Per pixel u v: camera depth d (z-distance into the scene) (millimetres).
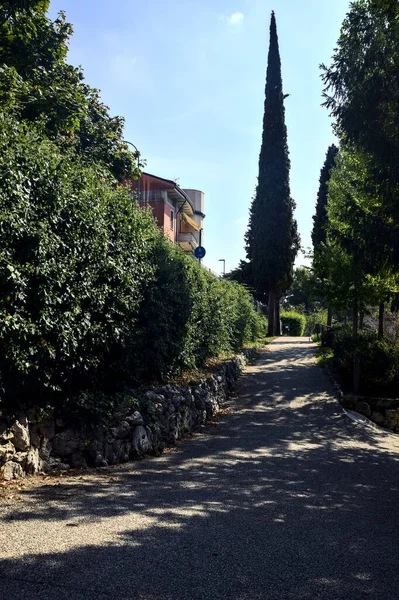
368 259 12516
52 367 7086
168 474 7742
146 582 4070
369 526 5918
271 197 36188
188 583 4105
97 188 8250
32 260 6254
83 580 4016
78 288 7223
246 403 15391
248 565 4547
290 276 36812
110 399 8398
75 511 5594
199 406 12062
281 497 6914
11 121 6758
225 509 6176
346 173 18672
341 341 19531
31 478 6711
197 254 22375
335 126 13602
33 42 12805
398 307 14125
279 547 5035
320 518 6098
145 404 9180
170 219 38156
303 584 4230
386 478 8555
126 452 8453
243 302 23844
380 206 12469
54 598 3707
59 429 7441
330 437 11938
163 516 5711
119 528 5199
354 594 4098
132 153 15492
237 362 19125
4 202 5828
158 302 10219
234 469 8352
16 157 6320
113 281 8453
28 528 5000
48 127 11516
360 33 11820
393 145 11531
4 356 6070
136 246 9234
